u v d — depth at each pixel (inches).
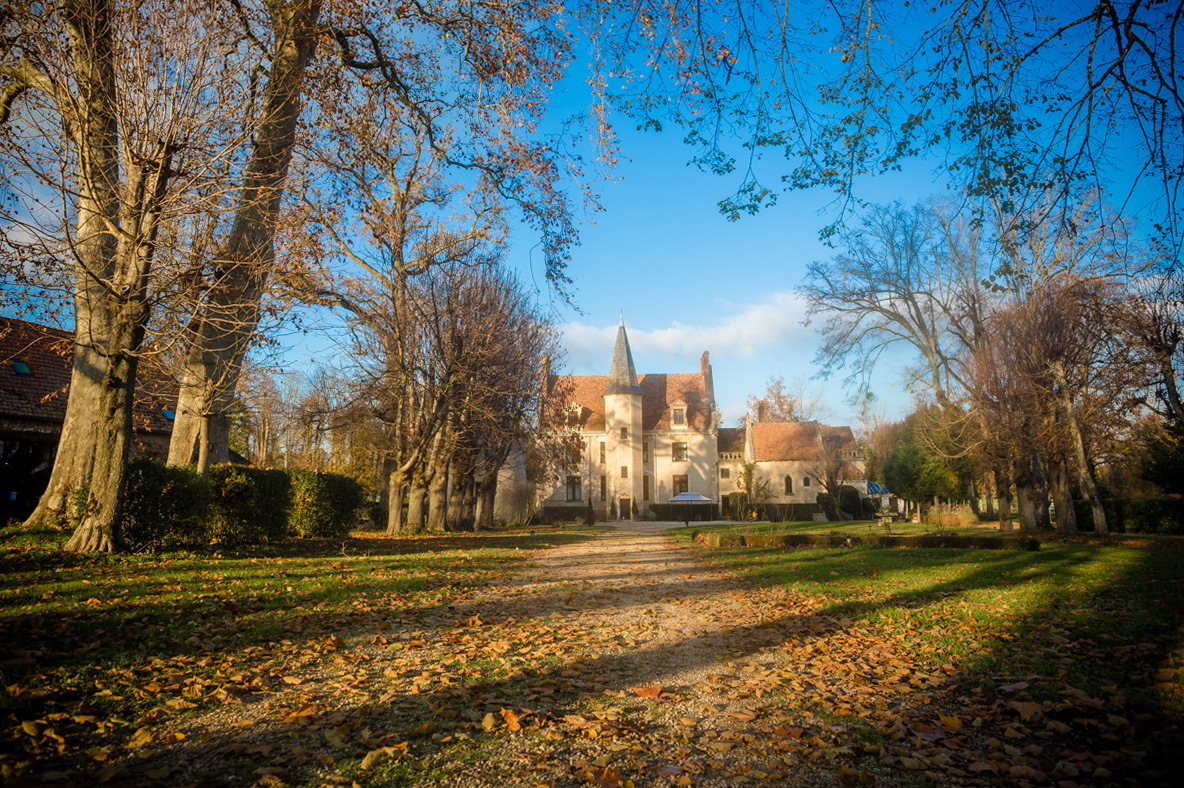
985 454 1064.8
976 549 761.6
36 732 141.7
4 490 797.2
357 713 170.2
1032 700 180.1
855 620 313.0
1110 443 1047.0
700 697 193.3
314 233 617.0
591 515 2085.4
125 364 449.4
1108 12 228.7
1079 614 307.4
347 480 906.1
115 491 446.9
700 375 2559.1
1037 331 874.8
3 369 832.9
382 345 922.7
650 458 2413.9
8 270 422.0
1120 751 140.3
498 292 1076.5
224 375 533.6
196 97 436.1
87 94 418.9
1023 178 272.1
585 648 257.4
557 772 136.6
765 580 486.9
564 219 678.5
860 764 143.6
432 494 1159.0
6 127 405.7
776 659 241.1
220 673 199.3
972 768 138.2
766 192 319.0
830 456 2085.4
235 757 140.2
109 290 437.7
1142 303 705.0
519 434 1230.3
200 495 520.7
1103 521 924.0
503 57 583.5
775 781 135.6
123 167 451.5
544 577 511.8
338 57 578.2
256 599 321.7
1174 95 224.7
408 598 367.6
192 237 489.4
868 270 1220.5
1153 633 260.7
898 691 196.7
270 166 527.5
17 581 332.8
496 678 207.6
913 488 1742.1
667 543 999.0
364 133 624.7
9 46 410.0
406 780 131.6
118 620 248.2
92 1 415.8
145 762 135.0
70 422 521.7
